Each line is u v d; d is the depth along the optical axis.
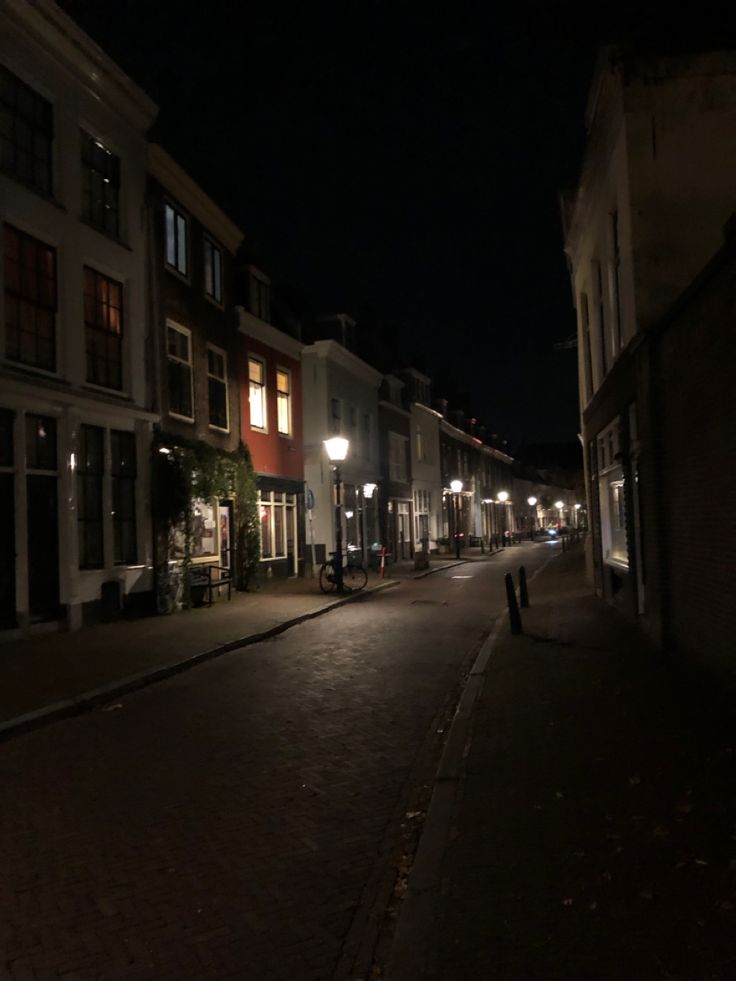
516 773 5.52
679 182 10.47
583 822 4.55
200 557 17.50
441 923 3.52
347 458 28.08
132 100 15.01
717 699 6.98
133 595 14.73
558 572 24.77
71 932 3.71
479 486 54.09
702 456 7.74
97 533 13.98
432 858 4.21
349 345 28.81
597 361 14.67
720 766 5.23
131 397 14.98
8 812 5.25
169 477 15.80
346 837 4.80
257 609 16.00
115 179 15.06
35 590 12.45
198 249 18.19
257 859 4.49
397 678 9.60
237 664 10.64
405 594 20.34
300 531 24.42
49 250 13.03
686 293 7.74
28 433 12.38
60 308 13.04
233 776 5.95
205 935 3.66
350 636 13.09
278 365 23.28
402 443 36.38
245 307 21.31
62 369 13.02
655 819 4.48
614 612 13.47
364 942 3.54
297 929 3.71
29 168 12.71
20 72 12.33
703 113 10.47
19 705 7.89
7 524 11.88
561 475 87.88
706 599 7.81
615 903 3.57
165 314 16.33
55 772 6.11
